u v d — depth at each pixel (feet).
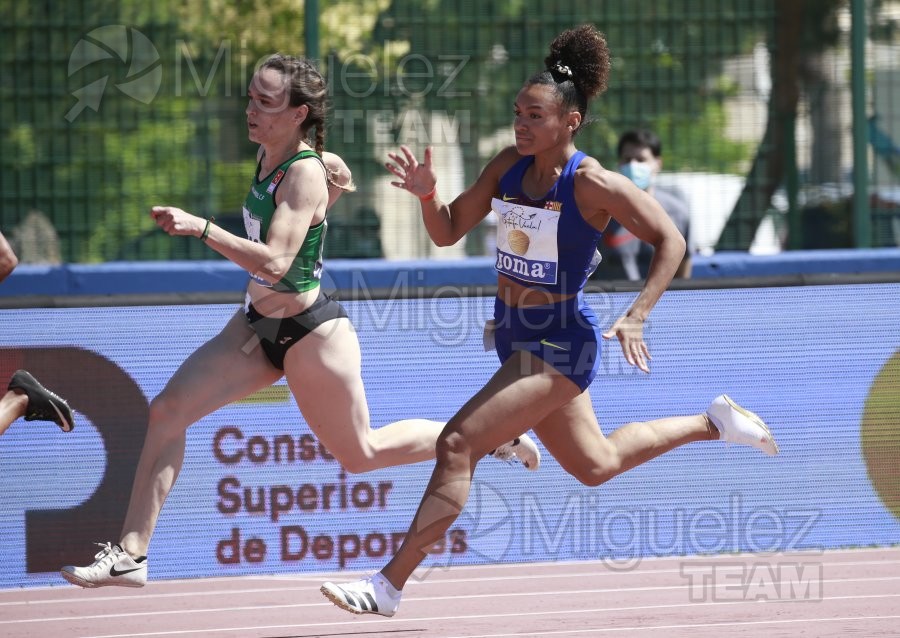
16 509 59.82
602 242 75.10
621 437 51.29
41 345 60.18
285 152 47.98
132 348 61.16
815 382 65.26
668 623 51.70
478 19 79.00
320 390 50.21
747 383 64.90
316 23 76.79
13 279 66.90
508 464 63.21
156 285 67.92
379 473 62.39
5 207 77.36
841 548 64.95
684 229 77.15
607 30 79.56
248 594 57.93
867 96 81.41
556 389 46.16
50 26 77.05
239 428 61.21
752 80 80.33
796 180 80.84
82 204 78.02
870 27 82.53
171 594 57.98
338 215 77.46
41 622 53.62
